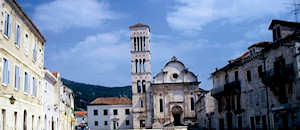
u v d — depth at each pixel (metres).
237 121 49.91
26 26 31.77
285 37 35.88
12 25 27.23
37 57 36.66
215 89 56.97
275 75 37.00
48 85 43.19
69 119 64.38
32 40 34.34
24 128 31.14
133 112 99.69
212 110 64.75
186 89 97.19
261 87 42.06
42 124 38.69
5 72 25.56
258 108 42.94
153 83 97.88
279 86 37.38
